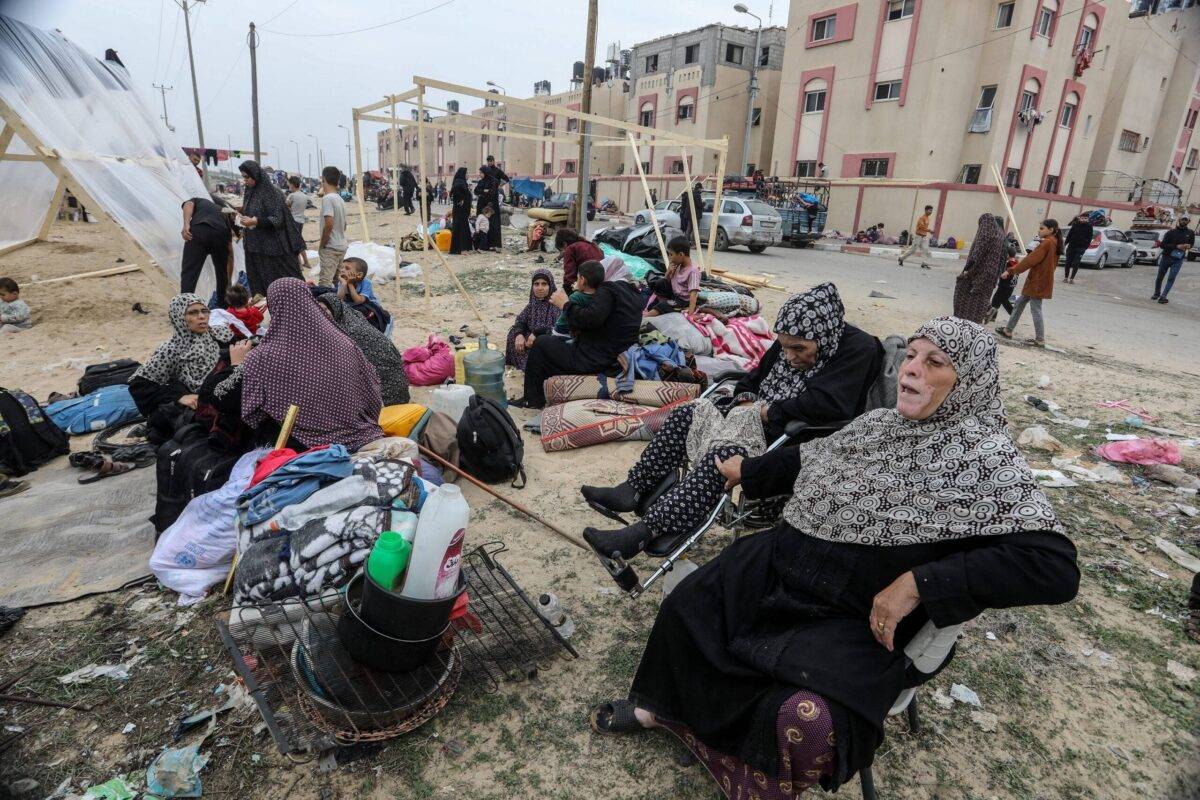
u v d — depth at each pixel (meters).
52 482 3.98
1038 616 3.10
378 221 22.84
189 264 7.34
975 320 8.64
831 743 1.67
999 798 2.19
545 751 2.30
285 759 2.21
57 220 16.08
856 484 1.93
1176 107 31.52
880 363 2.79
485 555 3.11
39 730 2.30
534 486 4.18
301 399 3.38
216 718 2.35
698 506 2.61
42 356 6.45
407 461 3.08
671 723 2.21
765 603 2.01
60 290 9.12
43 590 2.98
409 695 2.27
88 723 2.33
